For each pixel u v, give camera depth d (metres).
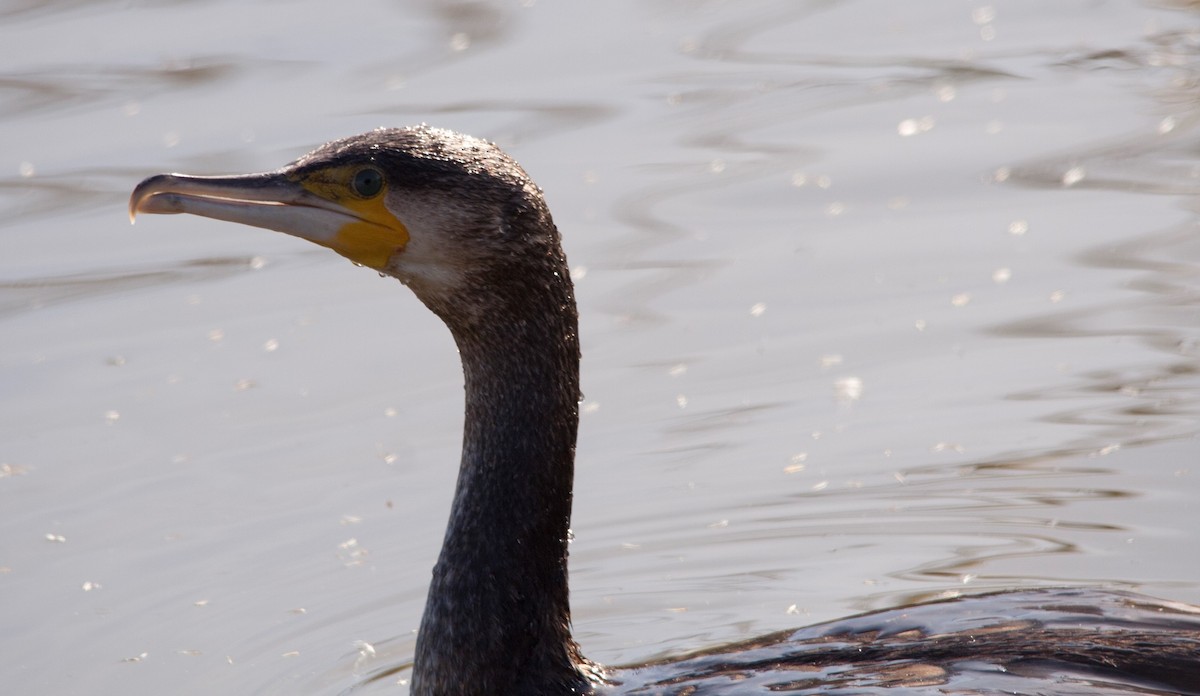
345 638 8.92
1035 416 10.77
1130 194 13.76
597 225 13.62
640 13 18.30
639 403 11.16
